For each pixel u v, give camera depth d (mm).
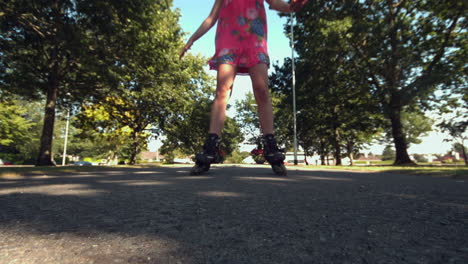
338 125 25859
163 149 35219
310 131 29297
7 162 44469
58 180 3301
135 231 930
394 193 1916
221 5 3795
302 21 19844
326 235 878
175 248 756
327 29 17516
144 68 12914
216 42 3773
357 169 8258
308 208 1346
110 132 26297
